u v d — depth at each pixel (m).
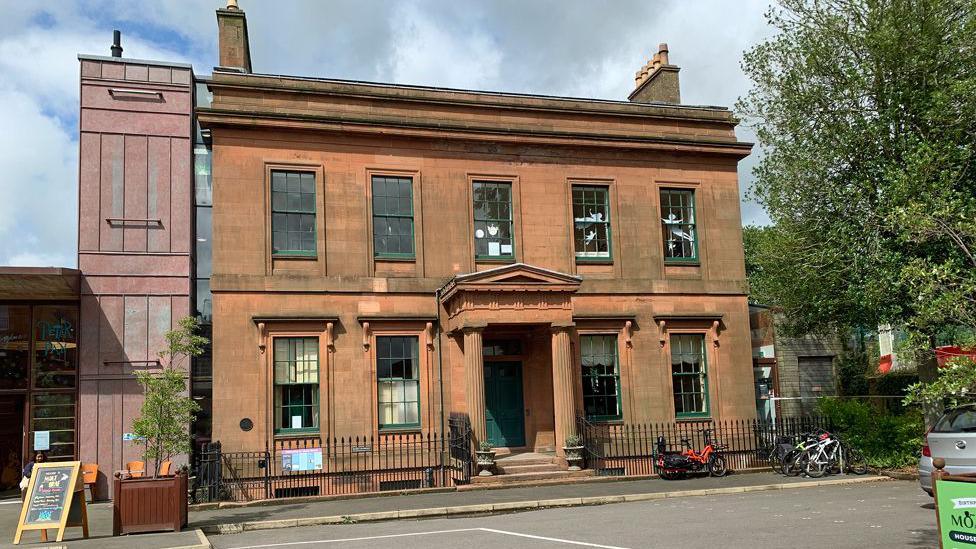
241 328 18.27
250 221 18.75
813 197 20.11
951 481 7.02
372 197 19.81
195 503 16.62
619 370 20.94
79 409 18.44
